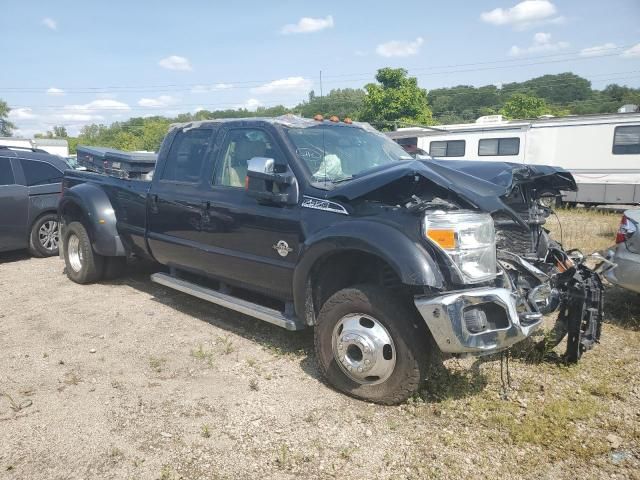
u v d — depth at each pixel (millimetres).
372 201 3770
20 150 8711
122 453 3125
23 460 3059
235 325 5242
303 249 3895
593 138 16266
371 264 4016
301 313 4035
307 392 3838
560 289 4164
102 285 6770
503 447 3158
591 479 2877
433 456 3076
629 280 5199
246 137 4688
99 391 3891
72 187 6797
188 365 4320
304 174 4121
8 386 3979
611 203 16234
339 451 3137
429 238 3303
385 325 3508
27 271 7668
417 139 19781
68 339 4926
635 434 3295
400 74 33250
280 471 2967
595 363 4340
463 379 3986
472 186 3396
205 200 4844
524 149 17422
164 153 5586
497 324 3340
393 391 3533
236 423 3438
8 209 8172
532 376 4074
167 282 5430
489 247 3418
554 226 12086
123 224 6086
